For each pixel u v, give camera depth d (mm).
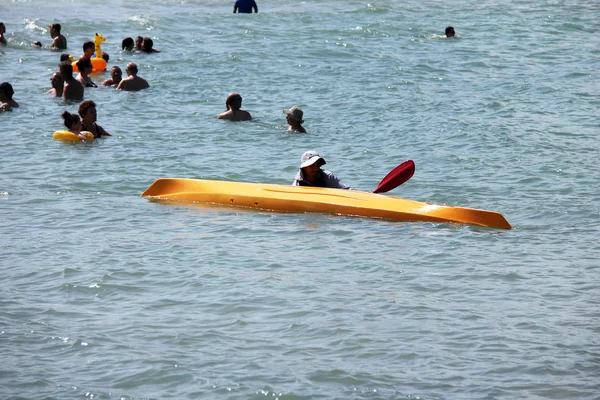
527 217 33531
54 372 19234
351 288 24703
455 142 47344
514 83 65500
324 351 20375
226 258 27516
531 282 25391
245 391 18359
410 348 20500
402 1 113562
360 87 63719
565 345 20656
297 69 70312
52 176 39125
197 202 35562
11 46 78000
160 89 62094
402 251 28516
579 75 68750
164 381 18844
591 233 31156
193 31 88312
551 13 101812
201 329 21672
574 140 47875
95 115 47219
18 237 29828
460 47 81812
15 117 51469
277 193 34906
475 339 21047
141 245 28922
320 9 106312
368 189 38438
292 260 27375
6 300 23641
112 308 23141
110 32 87625
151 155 43656
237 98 52500
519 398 18000
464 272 26266
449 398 18031
